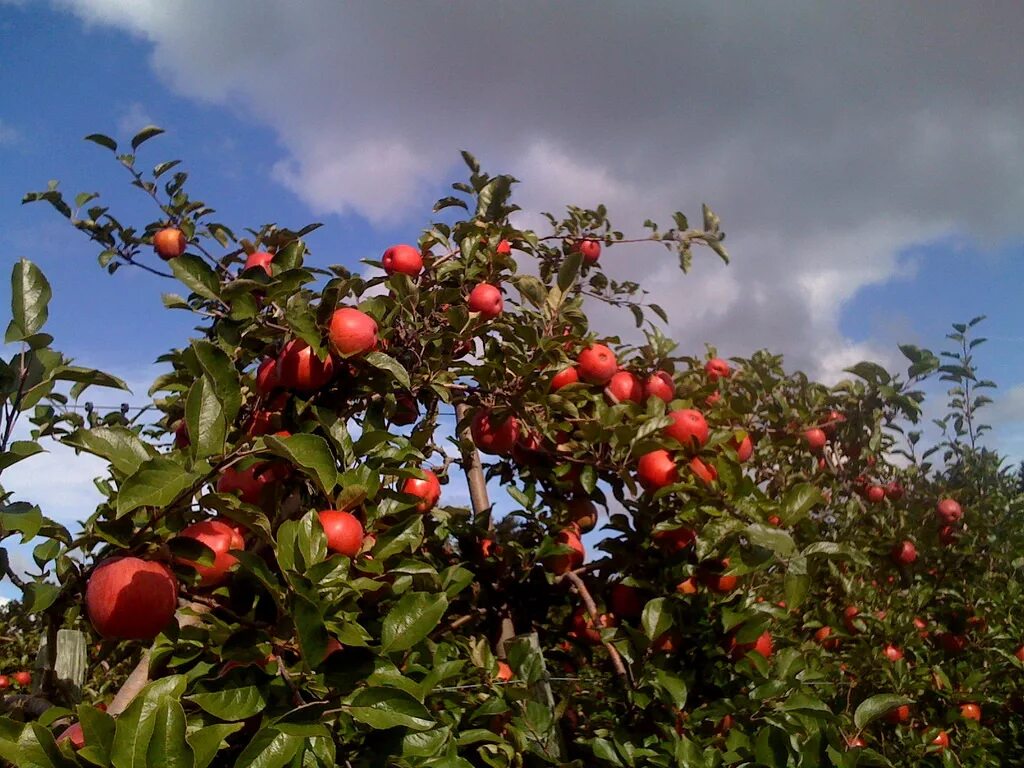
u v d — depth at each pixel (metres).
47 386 1.07
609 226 2.33
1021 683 2.30
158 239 2.32
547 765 1.41
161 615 1.07
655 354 1.88
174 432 1.76
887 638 2.21
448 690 1.43
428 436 1.59
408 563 1.29
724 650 1.59
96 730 0.86
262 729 0.95
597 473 1.77
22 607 1.07
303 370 1.42
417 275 1.92
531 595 1.85
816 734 1.31
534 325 1.90
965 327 2.79
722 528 1.46
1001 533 2.62
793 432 2.24
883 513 2.46
